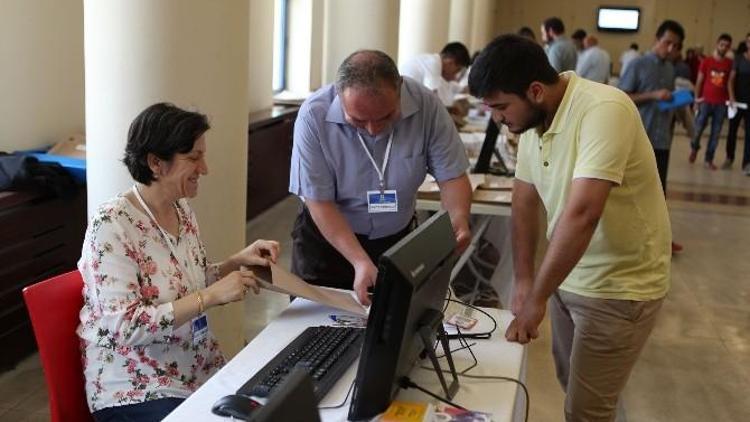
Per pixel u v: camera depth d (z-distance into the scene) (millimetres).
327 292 2139
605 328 2148
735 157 10430
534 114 1976
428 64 6051
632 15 16469
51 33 3967
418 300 1524
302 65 7695
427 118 2391
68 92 4145
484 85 1929
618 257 2107
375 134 2125
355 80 2006
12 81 3725
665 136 5277
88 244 1844
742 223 6648
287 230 5715
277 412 922
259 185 6016
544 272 1939
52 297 1851
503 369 1817
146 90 2541
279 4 7473
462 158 2467
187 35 2541
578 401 2254
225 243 2848
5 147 3730
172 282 1923
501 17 17234
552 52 7980
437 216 1752
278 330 1972
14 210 3127
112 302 1804
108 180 2627
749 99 9102
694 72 13727
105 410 1858
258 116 6184
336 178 2389
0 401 2979
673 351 3850
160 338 1894
